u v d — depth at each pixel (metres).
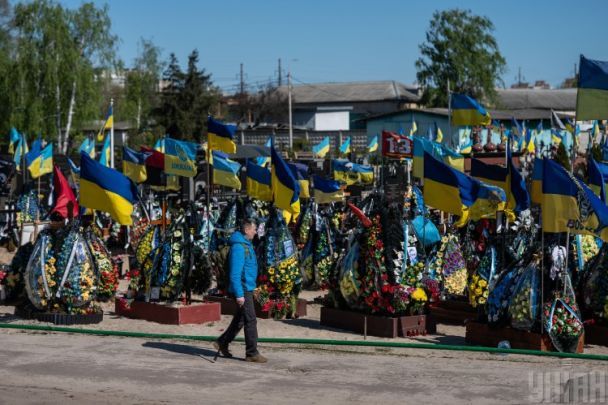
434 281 14.58
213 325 14.13
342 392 9.77
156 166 20.33
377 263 13.36
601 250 13.03
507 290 12.28
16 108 50.22
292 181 14.74
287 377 10.47
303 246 18.55
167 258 14.32
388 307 13.30
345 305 14.09
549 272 11.96
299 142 55.72
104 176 13.85
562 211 11.61
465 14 60.88
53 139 50.94
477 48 60.59
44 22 50.31
